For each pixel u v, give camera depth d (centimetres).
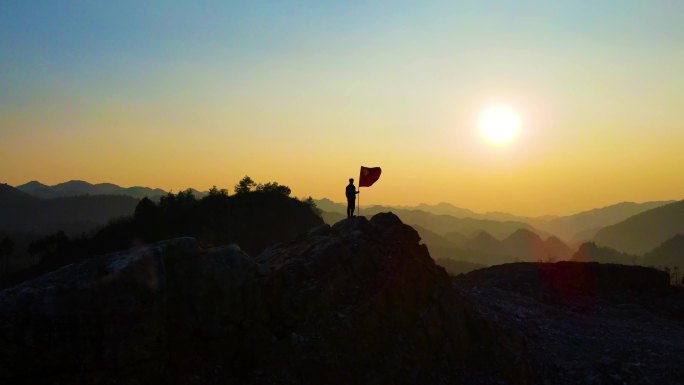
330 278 1523
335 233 1802
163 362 1167
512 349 1666
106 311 1101
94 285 1108
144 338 1130
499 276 2806
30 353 1042
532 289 2578
